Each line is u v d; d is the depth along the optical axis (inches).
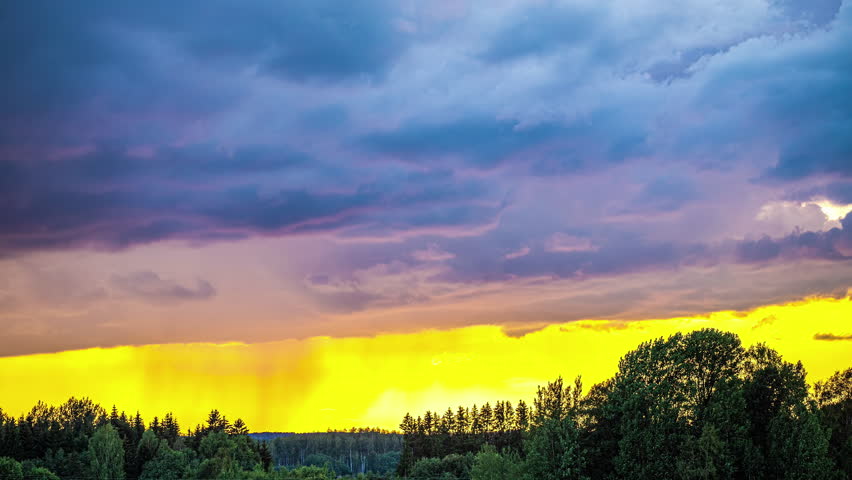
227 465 4758.9
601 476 3348.9
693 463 2997.0
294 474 4822.8
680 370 3494.1
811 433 3026.6
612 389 3659.0
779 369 3356.3
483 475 3924.7
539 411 3700.8
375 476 6963.6
